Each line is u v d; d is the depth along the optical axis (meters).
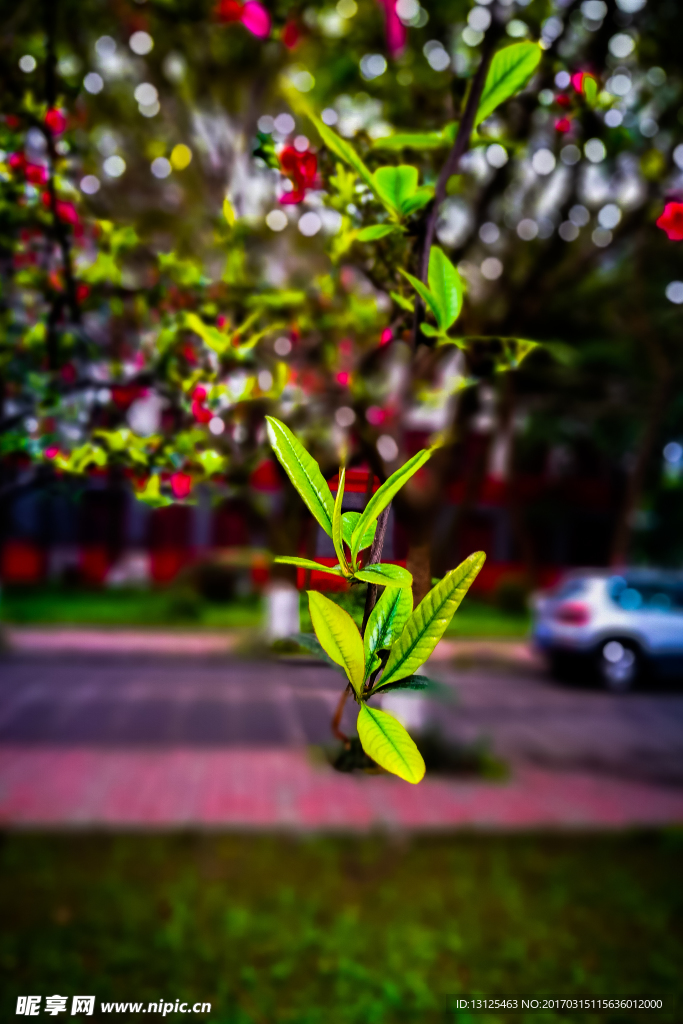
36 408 1.88
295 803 5.45
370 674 0.66
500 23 1.71
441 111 1.89
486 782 6.04
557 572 22.75
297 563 0.63
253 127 3.11
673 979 3.37
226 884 4.16
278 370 1.77
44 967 3.34
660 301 11.35
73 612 16.69
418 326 0.95
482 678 11.85
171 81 3.54
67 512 21.33
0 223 1.89
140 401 2.05
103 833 4.83
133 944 3.53
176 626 15.77
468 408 3.15
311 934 3.66
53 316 1.84
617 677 11.05
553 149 2.92
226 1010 3.05
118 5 2.73
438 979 3.33
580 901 4.09
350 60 2.84
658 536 22.41
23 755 6.64
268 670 11.13
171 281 2.04
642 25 2.60
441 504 3.04
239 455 1.81
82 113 2.17
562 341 11.48
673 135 3.13
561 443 20.27
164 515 21.45
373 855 4.60
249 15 1.62
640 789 6.20
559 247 3.72
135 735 7.48
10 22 1.88
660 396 15.91
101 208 2.32
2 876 4.19
